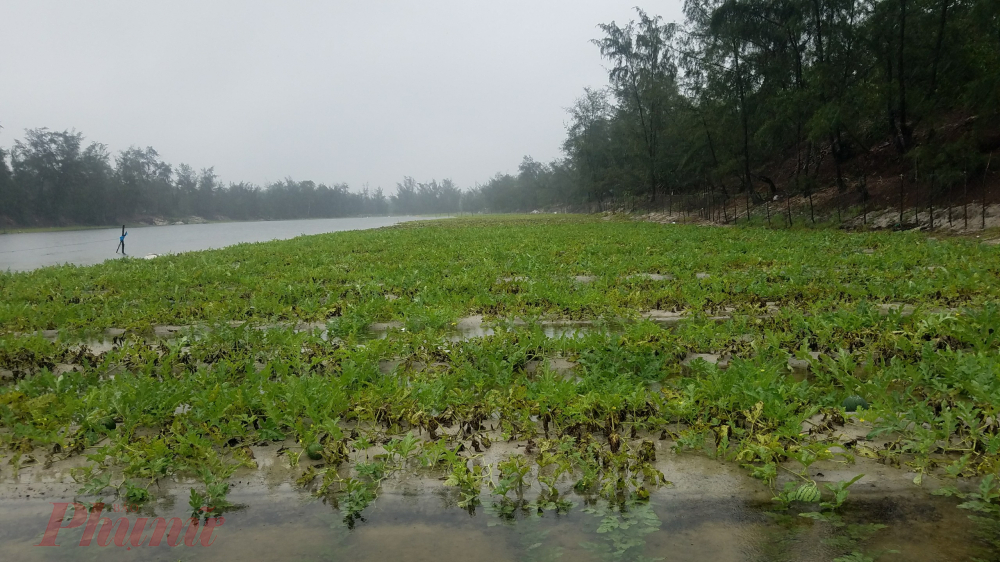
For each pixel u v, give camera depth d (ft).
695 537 9.35
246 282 37.01
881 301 26.73
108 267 48.49
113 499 10.75
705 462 11.71
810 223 81.25
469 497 10.44
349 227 195.72
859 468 11.30
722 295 28.25
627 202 178.40
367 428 13.38
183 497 10.80
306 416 13.73
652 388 15.85
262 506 10.46
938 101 73.20
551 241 67.67
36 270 46.91
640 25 134.51
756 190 113.39
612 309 26.13
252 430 13.21
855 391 14.24
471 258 49.90
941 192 66.80
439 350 19.04
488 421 13.87
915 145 78.74
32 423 13.16
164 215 299.38
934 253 40.68
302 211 431.84
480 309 27.32
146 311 27.71
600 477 11.11
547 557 8.92
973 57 66.49
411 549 9.17
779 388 13.70
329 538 9.48
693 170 123.13
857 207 77.82
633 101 146.41
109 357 18.52
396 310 26.76
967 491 10.44
